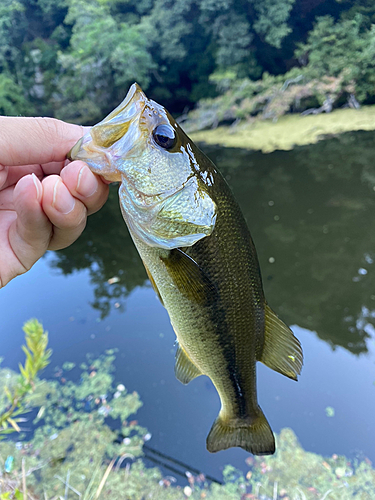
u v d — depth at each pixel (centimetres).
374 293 73
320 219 102
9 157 17
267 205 113
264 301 21
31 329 29
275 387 54
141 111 17
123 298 76
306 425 48
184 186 18
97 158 16
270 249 90
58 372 56
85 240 106
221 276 19
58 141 18
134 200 17
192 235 18
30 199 15
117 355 59
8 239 17
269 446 22
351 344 62
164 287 19
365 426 48
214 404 51
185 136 18
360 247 87
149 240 18
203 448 45
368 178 122
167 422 48
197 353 20
